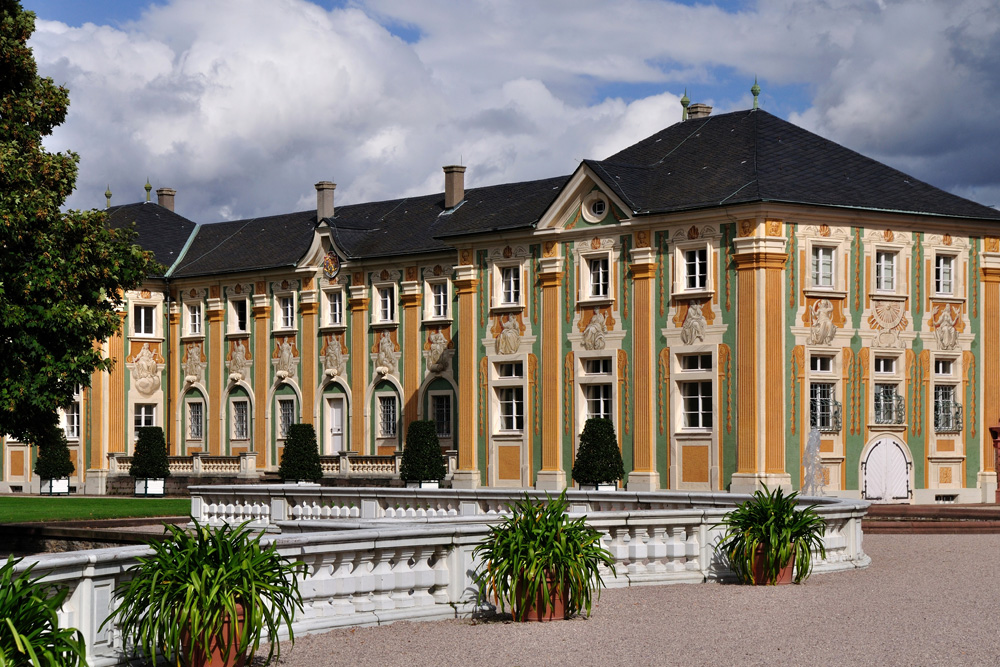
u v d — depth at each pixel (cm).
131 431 6719
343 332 6203
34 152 3506
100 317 3531
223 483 6253
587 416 5112
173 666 1499
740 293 4656
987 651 1583
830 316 4731
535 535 1850
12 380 3400
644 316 4906
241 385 6562
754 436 4609
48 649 1198
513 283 5366
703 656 1562
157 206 7325
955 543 3097
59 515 4572
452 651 1612
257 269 6456
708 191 4791
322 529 2123
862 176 4966
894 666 1494
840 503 2580
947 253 4981
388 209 6494
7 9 3606
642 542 2272
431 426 5538
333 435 6269
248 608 1459
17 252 3416
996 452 4953
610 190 4966
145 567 1476
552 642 1667
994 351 5072
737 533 2256
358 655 1595
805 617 1856
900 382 4878
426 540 1864
